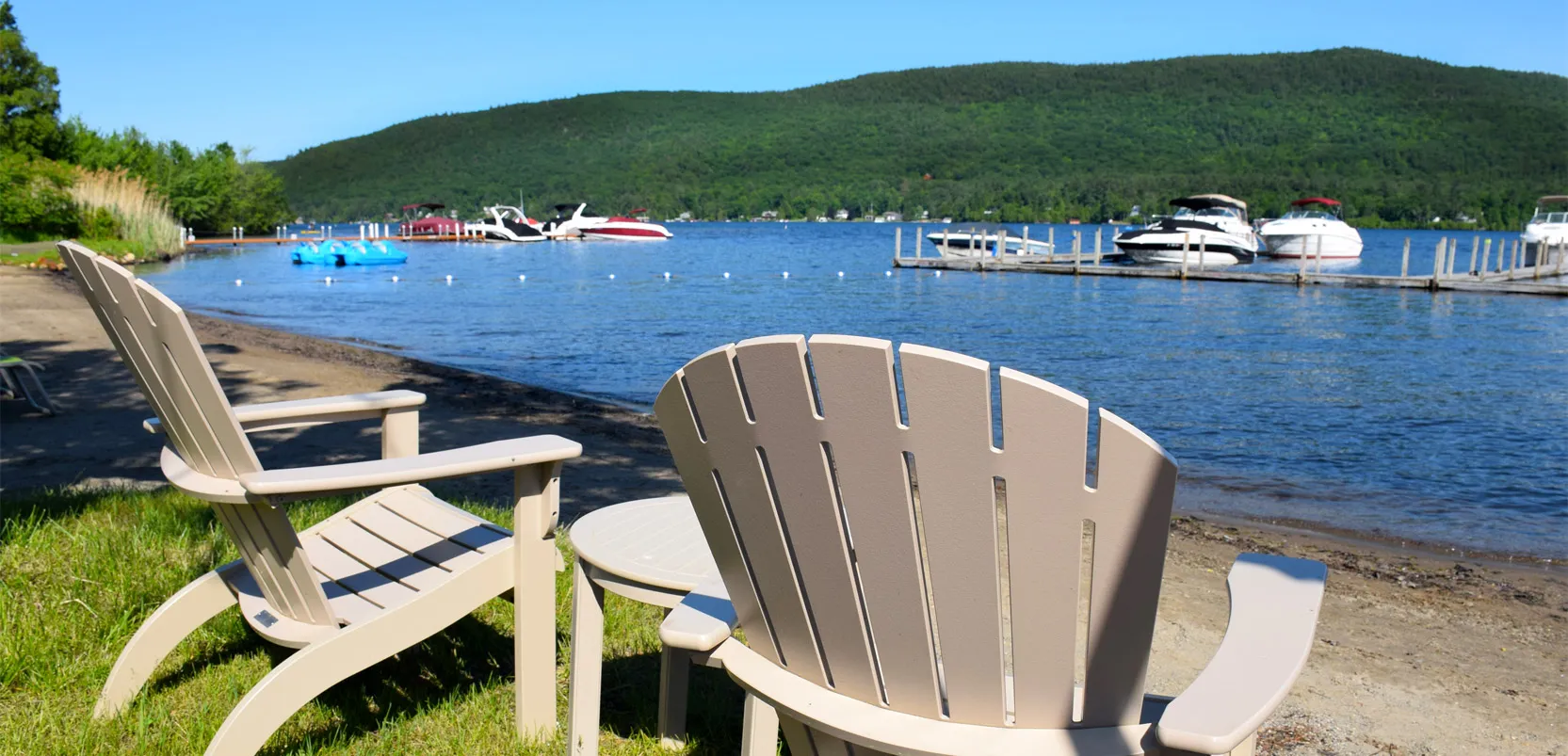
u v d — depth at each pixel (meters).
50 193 37.59
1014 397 1.29
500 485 5.48
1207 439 8.15
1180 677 3.15
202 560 3.56
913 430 1.36
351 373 10.20
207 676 2.79
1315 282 26.25
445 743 2.44
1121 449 1.26
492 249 60.66
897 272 34.69
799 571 1.58
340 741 2.45
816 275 33.66
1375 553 5.00
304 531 2.85
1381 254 57.03
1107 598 1.34
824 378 1.40
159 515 4.08
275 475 2.05
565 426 7.52
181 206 67.38
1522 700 3.10
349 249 40.88
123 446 6.23
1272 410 9.48
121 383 8.58
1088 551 3.95
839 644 1.58
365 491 4.70
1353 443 7.99
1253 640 1.31
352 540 2.71
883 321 19.00
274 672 2.08
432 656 2.93
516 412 8.09
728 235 97.50
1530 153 173.50
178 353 2.07
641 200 182.75
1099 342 15.30
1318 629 3.75
